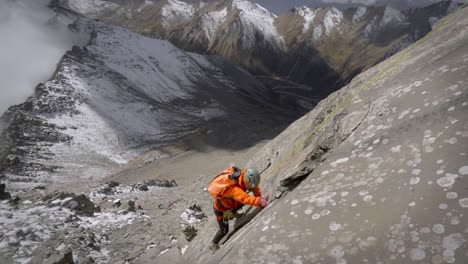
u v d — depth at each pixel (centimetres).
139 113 9662
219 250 449
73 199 1577
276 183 510
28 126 7056
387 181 314
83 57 11588
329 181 367
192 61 16500
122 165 6469
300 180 441
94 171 5897
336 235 298
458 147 293
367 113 439
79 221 1366
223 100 13875
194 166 5966
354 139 410
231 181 449
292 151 578
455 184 267
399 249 256
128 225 1444
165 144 7856
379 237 273
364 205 308
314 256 292
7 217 1189
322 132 502
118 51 13550
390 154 341
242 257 338
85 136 7531
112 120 8712
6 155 5866
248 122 10919
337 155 404
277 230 343
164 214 1791
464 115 317
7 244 959
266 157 783
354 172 355
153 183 3569
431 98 369
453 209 254
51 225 1191
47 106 8119
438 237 245
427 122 343
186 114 10875
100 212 1620
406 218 271
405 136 348
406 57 519
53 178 5281
